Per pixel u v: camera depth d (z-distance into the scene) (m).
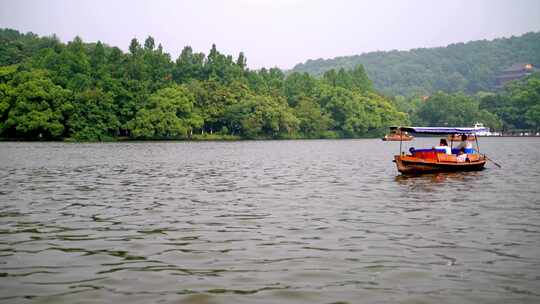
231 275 12.48
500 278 12.30
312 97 164.12
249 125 132.50
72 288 11.54
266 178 36.06
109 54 149.12
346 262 13.60
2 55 145.62
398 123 174.50
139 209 22.00
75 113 112.25
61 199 25.06
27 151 71.81
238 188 29.83
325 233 17.12
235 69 154.88
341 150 84.56
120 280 12.10
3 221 19.17
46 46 169.12
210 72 154.25
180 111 126.00
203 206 22.86
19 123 106.81
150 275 12.48
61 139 113.94
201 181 33.81
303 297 11.02
